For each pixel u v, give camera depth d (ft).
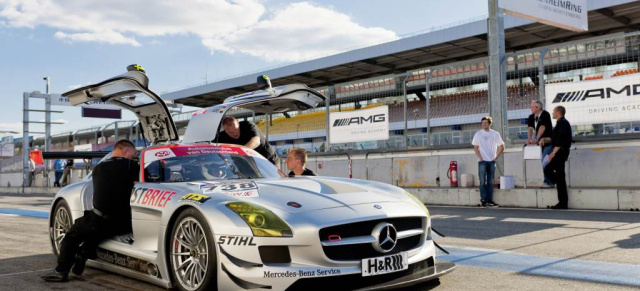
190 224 10.41
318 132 51.70
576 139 32.40
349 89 46.60
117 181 12.62
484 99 38.96
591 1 70.54
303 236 9.41
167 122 16.21
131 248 12.21
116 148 13.50
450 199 33.40
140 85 14.53
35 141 97.55
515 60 36.06
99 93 14.69
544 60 34.50
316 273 9.28
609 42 31.60
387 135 43.80
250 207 9.91
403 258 10.25
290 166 16.93
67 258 12.53
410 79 42.32
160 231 11.05
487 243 16.48
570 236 17.34
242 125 19.31
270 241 9.36
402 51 91.71
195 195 10.66
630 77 30.78
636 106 30.60
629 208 26.00
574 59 32.99
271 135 56.39
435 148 39.81
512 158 34.30
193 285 10.24
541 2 34.96
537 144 30.40
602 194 26.94
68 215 14.65
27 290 11.69
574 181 32.89
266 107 19.40
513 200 30.07
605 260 13.24
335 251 9.64
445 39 86.33
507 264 13.08
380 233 9.93
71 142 74.23
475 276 11.87
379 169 43.52
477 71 37.99
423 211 11.10
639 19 76.07
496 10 34.09
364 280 9.86
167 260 10.95
